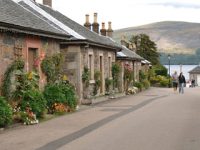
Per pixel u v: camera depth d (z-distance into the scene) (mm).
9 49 18359
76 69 27547
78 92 27688
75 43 27234
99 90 32594
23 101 17828
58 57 23391
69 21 31781
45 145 12195
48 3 32938
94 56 30797
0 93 17641
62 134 14398
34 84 19031
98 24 40406
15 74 18344
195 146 11992
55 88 21438
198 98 35188
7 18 18172
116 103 29391
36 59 21219
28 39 20234
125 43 62281
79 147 11844
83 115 20828
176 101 31203
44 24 22703
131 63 48688
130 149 11531
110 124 17188
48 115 20141
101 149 11539
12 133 14602
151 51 94562
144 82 56875
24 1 28344
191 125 16719
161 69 85562
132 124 17125
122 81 41688
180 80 46750
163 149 11539
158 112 22266
